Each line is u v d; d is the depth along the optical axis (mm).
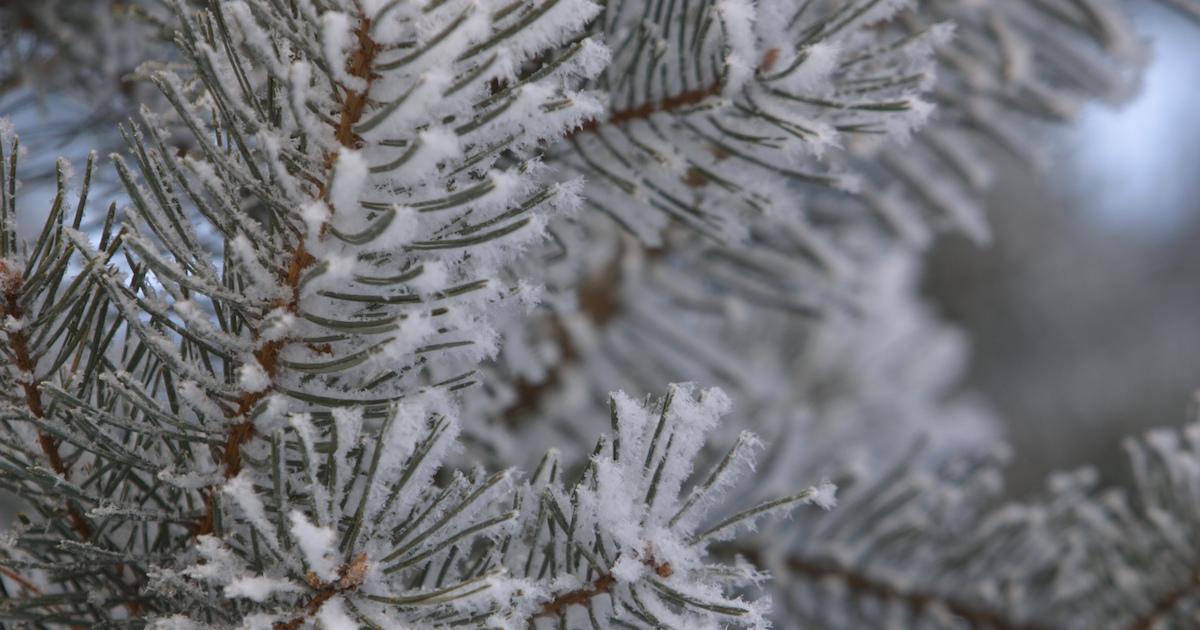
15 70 786
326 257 612
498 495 626
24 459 643
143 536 652
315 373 621
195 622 617
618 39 677
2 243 630
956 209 967
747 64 661
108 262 629
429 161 600
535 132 620
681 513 634
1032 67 897
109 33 779
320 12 611
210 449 636
